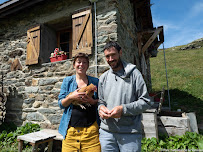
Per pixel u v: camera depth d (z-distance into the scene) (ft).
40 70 12.77
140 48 17.79
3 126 12.80
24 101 13.03
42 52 13.07
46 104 11.91
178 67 46.29
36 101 12.43
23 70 13.73
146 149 8.33
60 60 12.31
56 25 13.91
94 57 10.69
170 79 36.81
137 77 4.40
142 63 17.37
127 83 4.42
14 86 13.92
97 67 10.30
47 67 12.50
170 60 57.11
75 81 5.59
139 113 4.25
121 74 4.58
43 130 10.41
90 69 10.61
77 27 11.51
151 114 9.46
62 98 5.29
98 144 4.92
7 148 9.43
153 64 55.01
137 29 18.61
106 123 4.55
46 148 9.53
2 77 14.78
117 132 4.37
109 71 4.96
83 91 4.85
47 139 8.02
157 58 64.80
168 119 10.11
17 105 13.32
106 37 10.33
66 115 5.17
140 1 17.85
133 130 4.26
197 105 20.63
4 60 15.11
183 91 28.19
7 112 13.65
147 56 23.59
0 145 10.03
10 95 13.88
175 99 24.58
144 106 4.12
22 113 12.91
